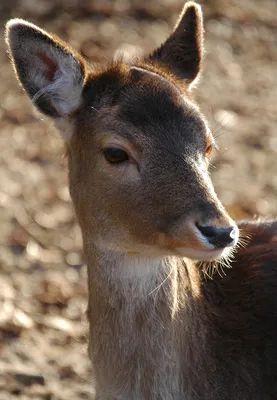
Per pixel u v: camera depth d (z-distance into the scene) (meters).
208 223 9.09
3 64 22.97
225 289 10.49
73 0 25.30
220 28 25.30
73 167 10.32
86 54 22.66
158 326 9.84
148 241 9.59
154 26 24.70
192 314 10.09
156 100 9.69
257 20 26.03
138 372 9.91
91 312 10.21
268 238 11.01
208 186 9.41
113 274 9.92
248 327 10.36
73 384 12.87
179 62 10.93
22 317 14.20
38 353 13.52
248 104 21.84
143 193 9.53
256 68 23.80
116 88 9.94
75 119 10.29
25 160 19.27
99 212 9.91
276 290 10.52
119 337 9.95
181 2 26.06
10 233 16.70
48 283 15.35
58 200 17.92
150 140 9.55
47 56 10.25
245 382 10.24
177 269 9.95
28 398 12.43
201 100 21.66
